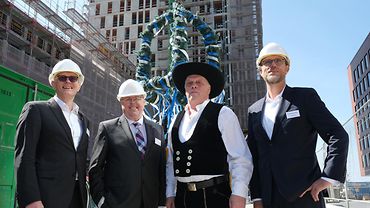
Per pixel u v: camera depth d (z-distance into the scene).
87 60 26.33
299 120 2.80
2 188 5.11
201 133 3.03
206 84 3.32
